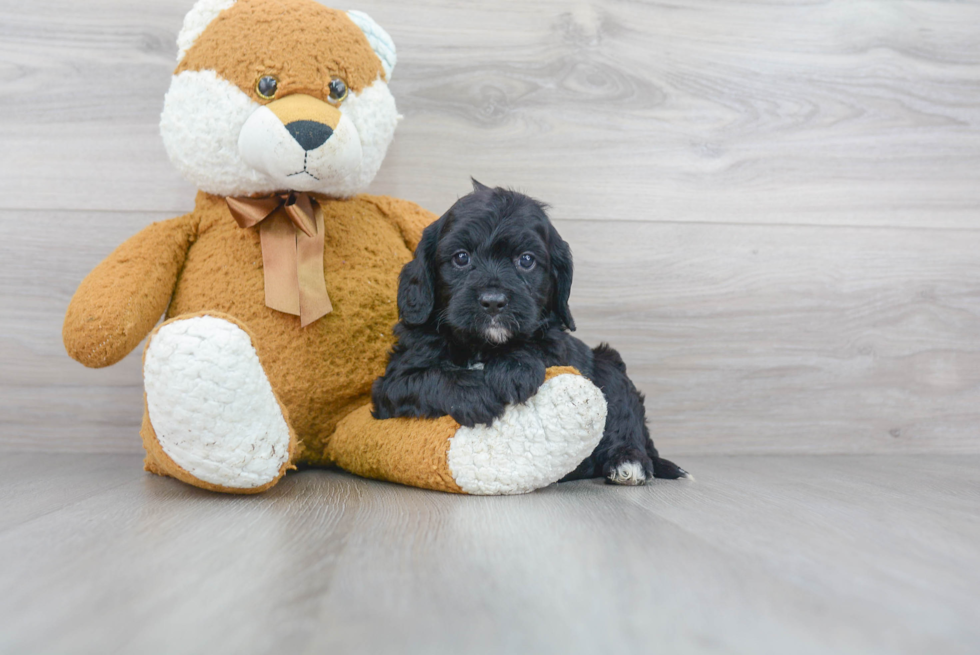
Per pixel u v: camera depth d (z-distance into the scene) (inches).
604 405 62.2
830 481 72.3
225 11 67.5
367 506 55.1
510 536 45.9
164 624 30.8
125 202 85.4
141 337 66.0
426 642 29.3
